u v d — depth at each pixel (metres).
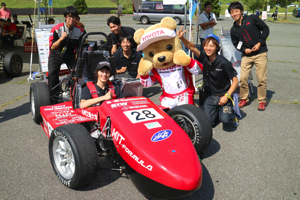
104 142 3.50
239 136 4.34
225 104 4.23
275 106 5.70
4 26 13.28
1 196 2.83
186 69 4.16
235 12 5.20
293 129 4.60
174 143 2.67
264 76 5.26
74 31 5.07
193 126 3.28
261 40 5.09
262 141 4.17
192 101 4.25
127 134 2.73
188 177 2.36
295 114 5.27
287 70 9.02
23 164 3.48
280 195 2.90
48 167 3.42
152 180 2.45
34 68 9.20
